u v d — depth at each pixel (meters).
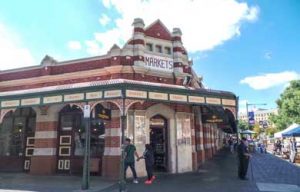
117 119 16.84
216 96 16.05
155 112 18.06
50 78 19.20
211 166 21.92
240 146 15.80
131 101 13.59
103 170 16.73
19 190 12.84
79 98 14.19
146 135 17.48
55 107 18.86
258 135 73.62
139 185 13.91
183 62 19.59
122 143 13.10
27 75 20.27
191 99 15.21
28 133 20.02
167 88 14.52
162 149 18.59
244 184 13.85
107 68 17.52
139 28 18.09
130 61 17.56
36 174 18.36
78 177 16.98
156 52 18.55
